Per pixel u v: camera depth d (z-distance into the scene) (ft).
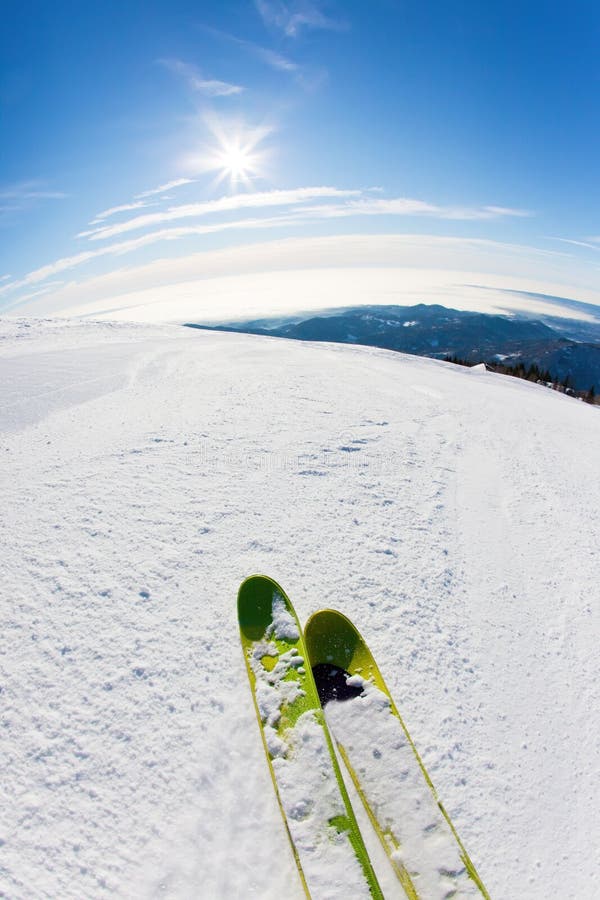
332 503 14.88
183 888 6.07
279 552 12.18
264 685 8.63
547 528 15.87
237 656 9.27
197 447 17.66
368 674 9.25
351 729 8.37
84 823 6.56
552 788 7.82
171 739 7.68
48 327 51.85
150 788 7.04
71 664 8.67
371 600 11.13
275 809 7.00
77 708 7.95
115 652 8.98
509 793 7.64
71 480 14.61
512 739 8.54
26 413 21.15
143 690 8.38
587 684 9.91
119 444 17.52
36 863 6.10
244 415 21.79
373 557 12.60
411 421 24.34
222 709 8.27
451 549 13.69
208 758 7.50
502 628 11.11
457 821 7.17
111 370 30.78
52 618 9.52
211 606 10.30
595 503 18.22
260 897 6.10
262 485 15.33
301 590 11.08
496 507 16.83
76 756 7.30
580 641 11.06
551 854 6.92
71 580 10.51
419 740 8.26
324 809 6.94
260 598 10.27
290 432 20.10
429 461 19.57
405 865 6.59
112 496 13.80
